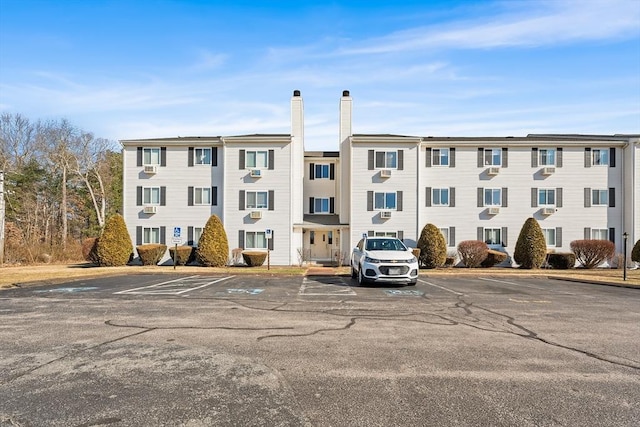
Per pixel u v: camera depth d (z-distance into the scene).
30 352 5.26
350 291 11.98
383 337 6.12
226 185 26.48
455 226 26.31
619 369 4.67
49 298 10.32
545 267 25.06
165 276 18.20
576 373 4.53
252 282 15.07
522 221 26.22
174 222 26.73
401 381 4.24
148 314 7.97
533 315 8.03
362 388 4.04
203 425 3.23
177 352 5.28
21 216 40.53
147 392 3.90
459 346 5.62
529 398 3.81
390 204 26.20
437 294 11.32
